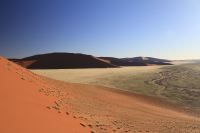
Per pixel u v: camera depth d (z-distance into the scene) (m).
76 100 22.27
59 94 20.69
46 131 8.66
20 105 10.12
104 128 13.90
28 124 8.50
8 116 8.34
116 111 23.08
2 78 13.24
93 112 19.05
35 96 13.60
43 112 10.84
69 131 9.98
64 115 12.60
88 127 12.43
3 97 10.22
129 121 19.34
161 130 18.09
